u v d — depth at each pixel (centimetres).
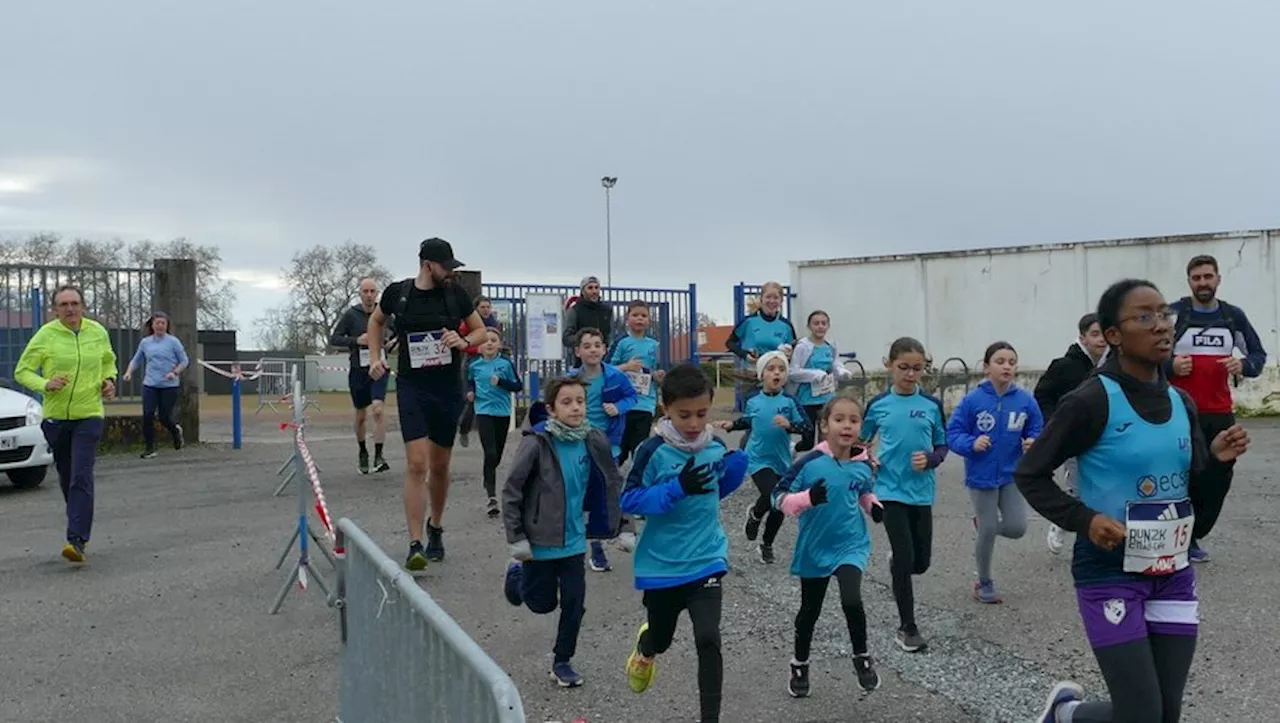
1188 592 341
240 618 622
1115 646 334
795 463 505
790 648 564
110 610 641
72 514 755
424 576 709
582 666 539
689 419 450
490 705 235
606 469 517
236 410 1534
